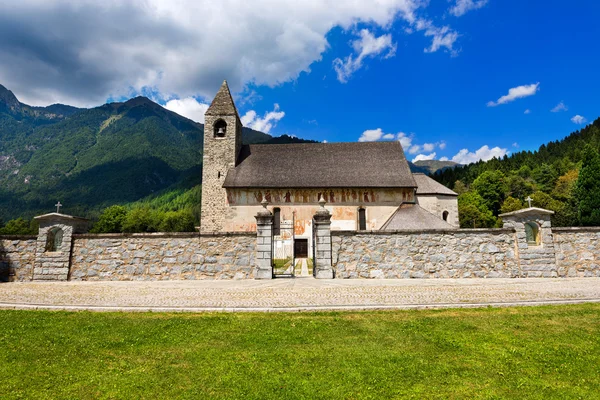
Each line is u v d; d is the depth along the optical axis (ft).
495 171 285.64
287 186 105.09
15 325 27.04
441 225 84.33
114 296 36.78
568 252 48.06
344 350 21.84
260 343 23.00
